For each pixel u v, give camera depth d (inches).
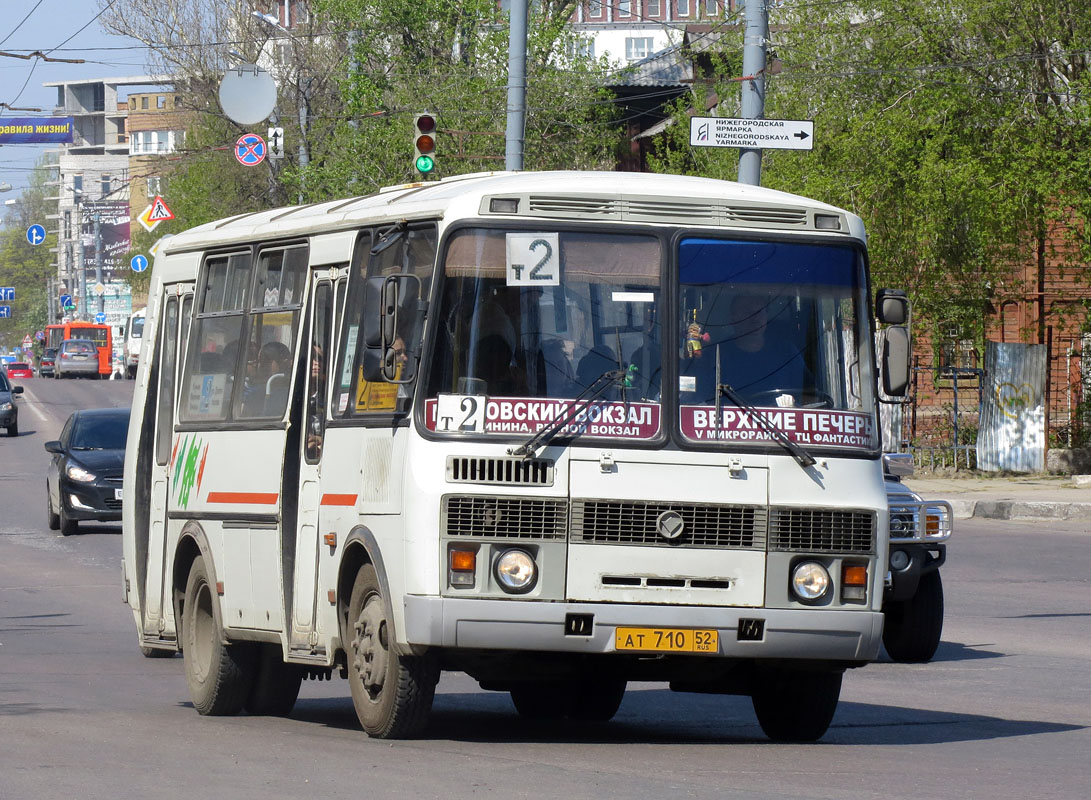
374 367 1104.8
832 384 1161.4
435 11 6156.5
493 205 1128.8
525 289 1122.7
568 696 1409.9
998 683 1610.5
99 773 1048.8
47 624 2156.7
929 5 4099.4
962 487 3917.3
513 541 1092.5
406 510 1102.4
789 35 4325.8
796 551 1129.4
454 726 1325.0
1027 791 996.6
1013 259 4279.0
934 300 4311.0
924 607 1763.0
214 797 956.0
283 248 1384.1
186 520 1501.0
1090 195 3917.3
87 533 3368.6
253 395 1397.6
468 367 1108.5
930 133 4131.4
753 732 1326.3
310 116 7342.5
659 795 951.6
